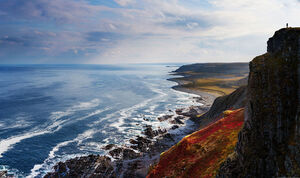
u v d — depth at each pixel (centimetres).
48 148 6028
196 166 3325
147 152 5675
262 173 2011
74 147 6097
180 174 3344
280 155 1923
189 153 3822
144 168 4822
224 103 7606
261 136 2112
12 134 7056
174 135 6869
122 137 6812
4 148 5991
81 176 4534
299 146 1789
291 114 1969
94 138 6756
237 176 2242
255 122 2188
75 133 7206
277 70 2128
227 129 4097
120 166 4938
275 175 1903
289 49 2114
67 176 4553
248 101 2388
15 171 4841
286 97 2022
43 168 4966
